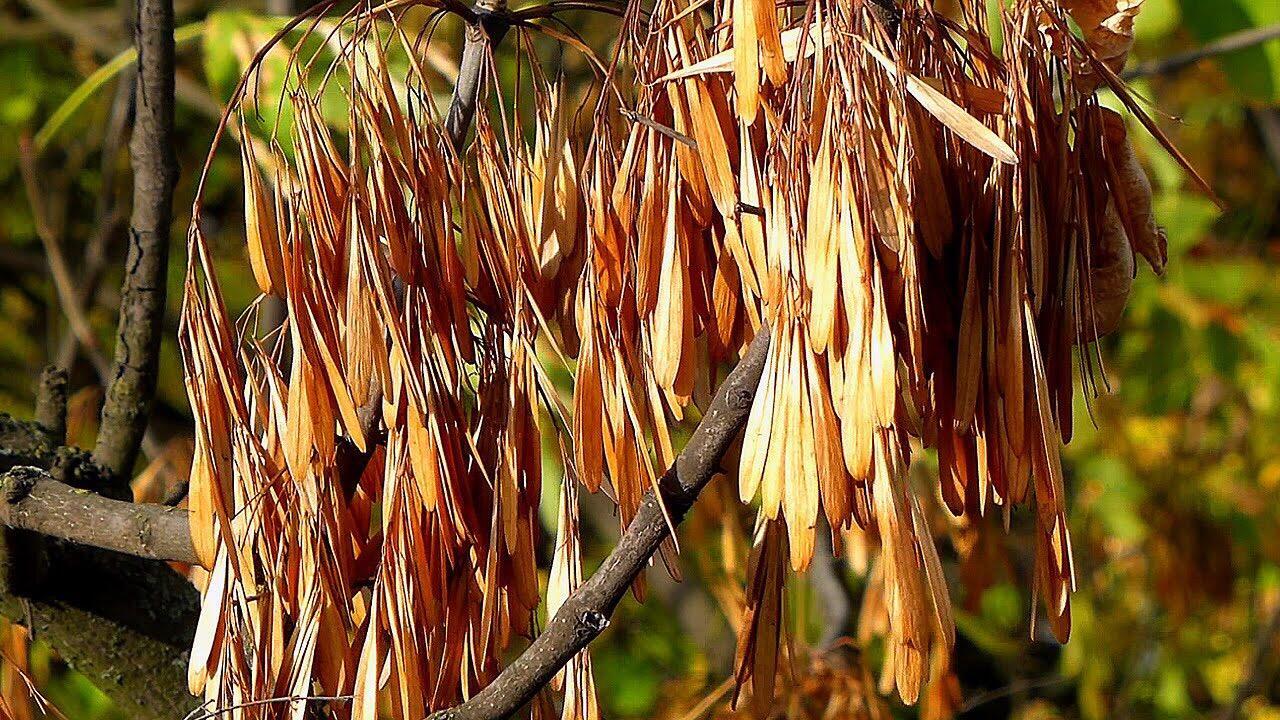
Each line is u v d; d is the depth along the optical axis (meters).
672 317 0.93
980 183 0.93
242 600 0.94
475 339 0.96
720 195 0.92
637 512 0.93
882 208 0.89
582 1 0.99
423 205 0.94
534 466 0.95
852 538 1.42
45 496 1.04
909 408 0.95
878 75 0.90
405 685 0.93
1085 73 0.92
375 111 0.94
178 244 2.49
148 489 1.52
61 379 1.15
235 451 0.94
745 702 1.33
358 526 0.96
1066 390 0.93
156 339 1.13
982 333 0.92
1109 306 0.95
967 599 1.34
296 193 0.94
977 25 0.93
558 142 0.96
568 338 0.96
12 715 1.13
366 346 0.93
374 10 0.95
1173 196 2.23
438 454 0.93
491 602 0.93
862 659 1.41
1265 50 1.50
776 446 0.90
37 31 2.51
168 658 1.11
